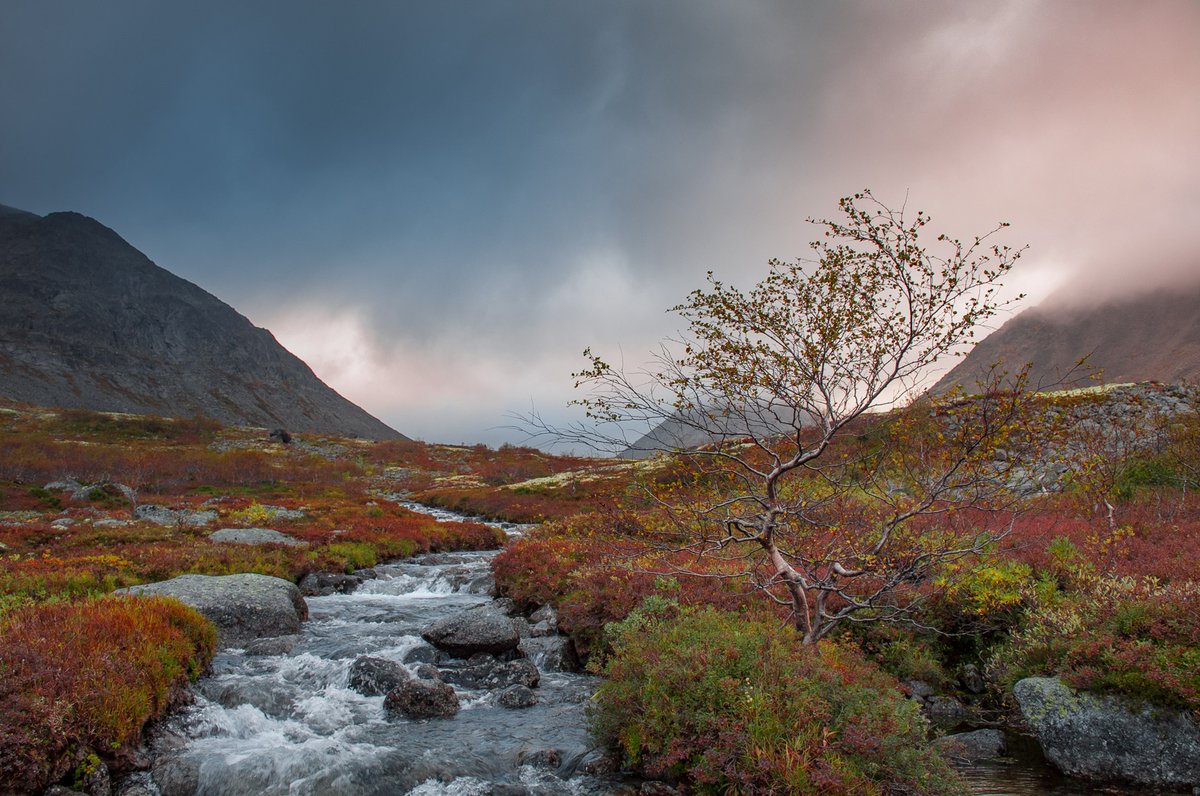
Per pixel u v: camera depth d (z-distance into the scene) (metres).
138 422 109.50
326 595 22.02
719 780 7.76
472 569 24.91
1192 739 8.46
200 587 16.27
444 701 11.30
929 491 10.07
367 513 42.12
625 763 8.99
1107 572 13.20
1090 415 19.41
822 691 8.44
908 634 12.98
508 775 8.89
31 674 8.54
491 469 86.88
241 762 8.71
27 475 59.47
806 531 11.50
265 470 75.44
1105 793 8.39
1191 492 20.27
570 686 12.70
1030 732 10.48
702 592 13.54
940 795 7.63
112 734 8.55
